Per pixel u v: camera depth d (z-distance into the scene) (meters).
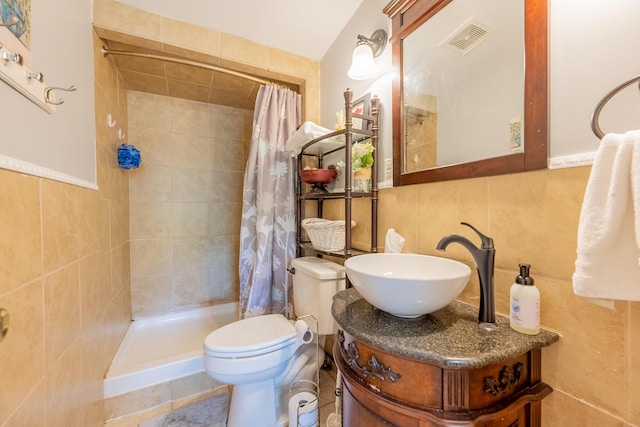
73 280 0.95
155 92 2.14
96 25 1.28
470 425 0.53
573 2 0.62
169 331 1.99
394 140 1.15
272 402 1.21
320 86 1.83
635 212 0.44
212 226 2.40
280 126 1.79
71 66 1.00
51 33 0.84
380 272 0.95
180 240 2.27
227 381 1.12
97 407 1.20
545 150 0.66
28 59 0.69
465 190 0.87
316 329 1.30
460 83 0.90
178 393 1.44
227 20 1.48
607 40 0.56
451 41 0.93
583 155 0.60
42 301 0.73
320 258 1.66
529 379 0.64
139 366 1.41
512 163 0.73
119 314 1.70
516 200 0.73
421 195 1.04
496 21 0.79
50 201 0.79
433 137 1.00
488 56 0.81
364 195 1.25
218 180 2.42
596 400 0.58
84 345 1.05
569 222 0.62
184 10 1.40
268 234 1.72
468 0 0.87
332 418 1.16
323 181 1.48
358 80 1.43
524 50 0.71
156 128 2.18
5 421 0.57
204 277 2.37
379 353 0.64
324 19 1.49
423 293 0.62
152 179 2.17
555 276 0.65
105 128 1.45
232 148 2.48
